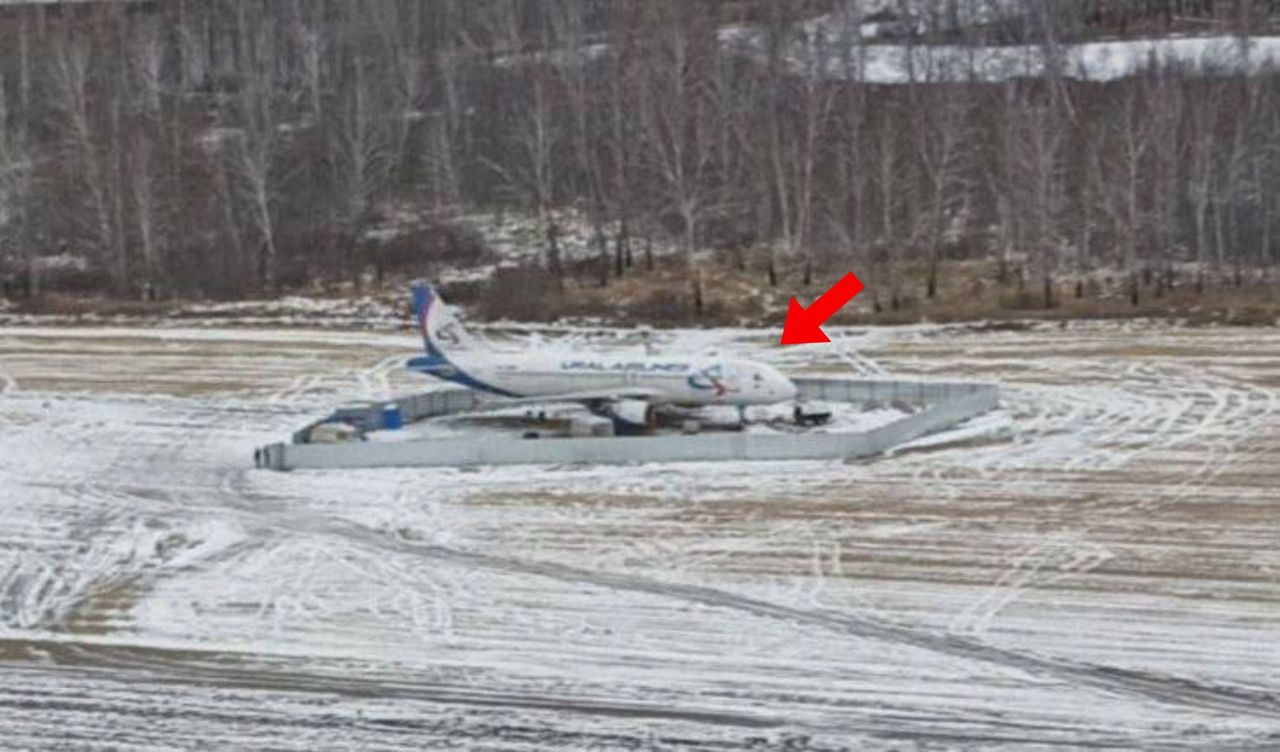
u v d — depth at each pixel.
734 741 127.88
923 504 195.75
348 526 195.00
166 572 178.50
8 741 130.88
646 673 143.25
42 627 160.50
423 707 136.50
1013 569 169.50
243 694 140.50
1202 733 127.19
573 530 189.38
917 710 133.25
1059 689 136.75
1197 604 156.50
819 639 150.62
